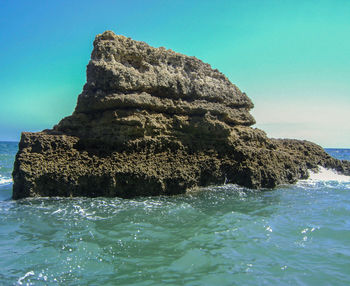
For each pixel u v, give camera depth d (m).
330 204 8.91
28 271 4.41
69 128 10.05
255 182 10.90
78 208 7.70
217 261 4.77
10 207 7.77
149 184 9.21
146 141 9.71
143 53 10.61
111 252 5.05
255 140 12.51
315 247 5.44
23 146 9.16
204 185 10.61
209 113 11.05
